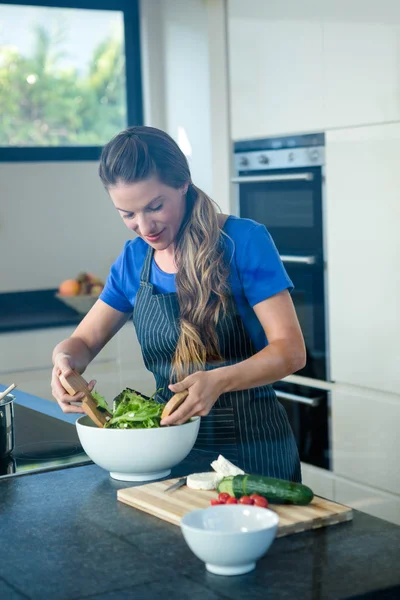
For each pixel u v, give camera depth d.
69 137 4.29
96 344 1.86
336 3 2.90
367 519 1.22
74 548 1.16
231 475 1.33
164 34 4.20
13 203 4.12
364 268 2.94
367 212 2.90
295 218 3.24
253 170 3.42
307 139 3.13
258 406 1.68
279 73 3.21
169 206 1.65
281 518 1.19
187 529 1.05
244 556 1.04
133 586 1.03
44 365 3.63
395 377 2.87
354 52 2.86
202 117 3.95
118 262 1.88
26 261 4.15
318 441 3.21
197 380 1.48
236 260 1.73
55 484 1.45
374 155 2.84
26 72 4.18
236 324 1.74
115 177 1.60
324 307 3.15
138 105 4.36
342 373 3.09
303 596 0.99
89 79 4.30
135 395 1.55
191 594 1.00
